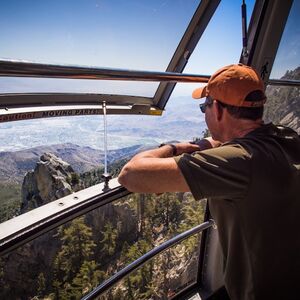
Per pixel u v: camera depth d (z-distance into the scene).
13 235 1.27
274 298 0.99
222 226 1.02
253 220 0.88
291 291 0.99
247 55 2.11
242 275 1.02
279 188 0.85
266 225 0.89
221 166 0.83
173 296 2.30
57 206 1.42
